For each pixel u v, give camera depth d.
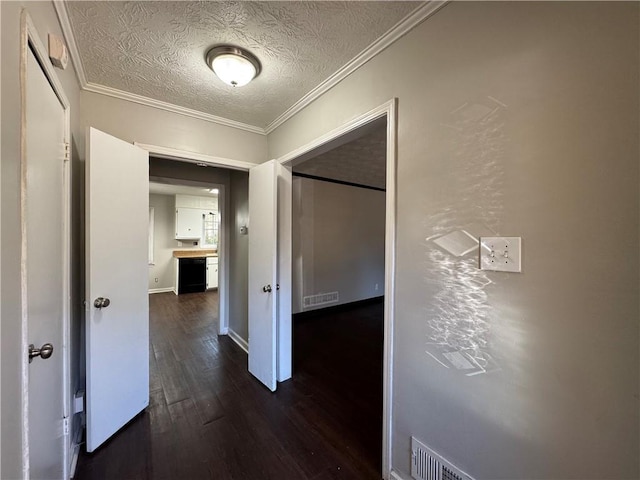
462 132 1.13
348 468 1.54
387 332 1.45
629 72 0.75
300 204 4.50
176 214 6.43
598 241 0.81
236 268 3.51
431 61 1.25
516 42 0.98
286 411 2.05
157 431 1.82
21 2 0.83
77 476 1.47
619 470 0.79
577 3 0.84
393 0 1.21
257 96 2.04
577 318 0.85
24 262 0.83
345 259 5.14
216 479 1.46
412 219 1.33
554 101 0.89
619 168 0.77
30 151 0.95
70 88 1.53
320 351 3.22
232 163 2.51
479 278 1.08
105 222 1.68
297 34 1.42
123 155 1.81
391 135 1.42
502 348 1.02
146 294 2.03
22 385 0.81
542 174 0.91
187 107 2.21
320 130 1.97
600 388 0.82
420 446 1.30
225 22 1.33
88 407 1.60
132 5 1.22
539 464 0.94
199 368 2.73
